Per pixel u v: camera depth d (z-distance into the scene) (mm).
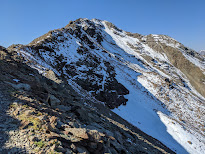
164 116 43969
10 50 30906
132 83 60312
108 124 17500
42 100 11258
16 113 7621
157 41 159875
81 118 13117
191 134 38375
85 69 47781
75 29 79188
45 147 5832
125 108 41750
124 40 156750
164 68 120562
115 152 10094
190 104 59625
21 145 5598
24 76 14047
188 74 124250
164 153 22406
